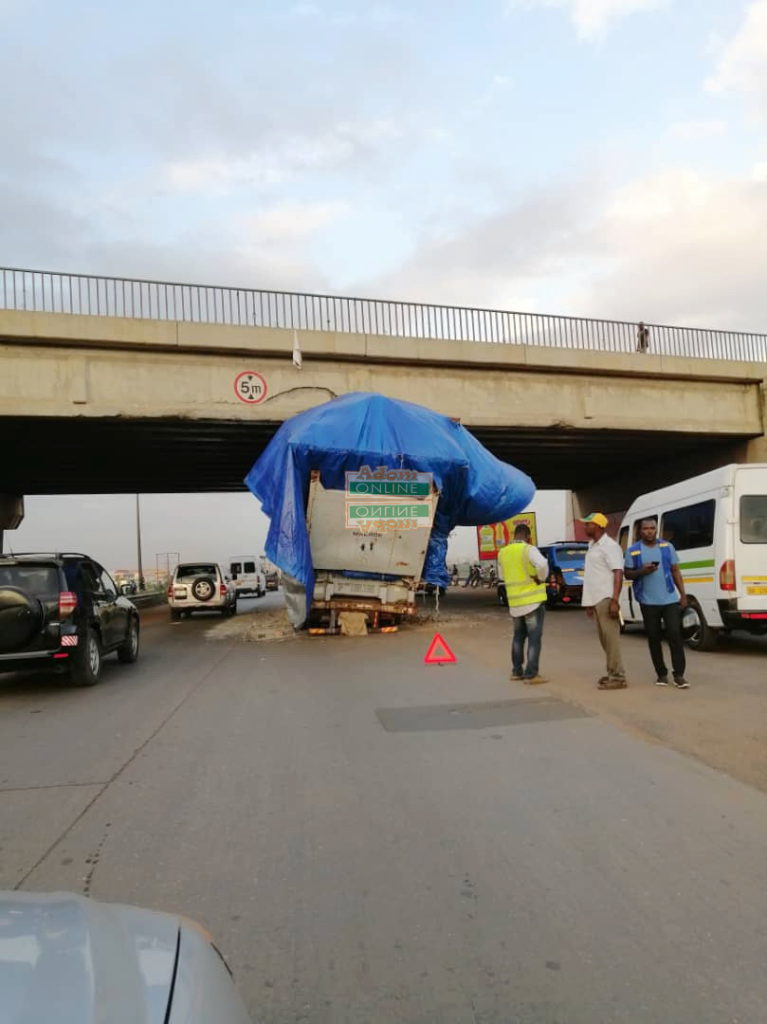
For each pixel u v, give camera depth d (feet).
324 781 17.04
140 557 151.12
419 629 51.67
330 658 38.19
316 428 45.09
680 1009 8.32
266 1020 8.28
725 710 22.33
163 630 63.57
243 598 139.74
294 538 44.24
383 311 64.39
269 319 60.90
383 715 23.58
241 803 15.72
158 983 4.97
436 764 17.95
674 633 26.18
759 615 33.55
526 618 28.40
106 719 24.98
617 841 13.05
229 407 59.57
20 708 27.63
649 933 9.98
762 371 75.51
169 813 15.26
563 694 25.48
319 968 9.34
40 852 13.34
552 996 8.64
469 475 49.49
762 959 9.30
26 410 55.67
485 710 23.63
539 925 10.28
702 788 15.64
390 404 48.24
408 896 11.27
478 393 66.95
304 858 12.78
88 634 31.50
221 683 31.81
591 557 26.63
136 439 67.67
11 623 28.66
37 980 4.67
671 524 39.14
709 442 80.02
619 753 18.28
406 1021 8.25
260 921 10.59
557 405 69.36
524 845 13.02
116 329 56.24
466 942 9.89
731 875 11.65
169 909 11.00
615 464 97.14
